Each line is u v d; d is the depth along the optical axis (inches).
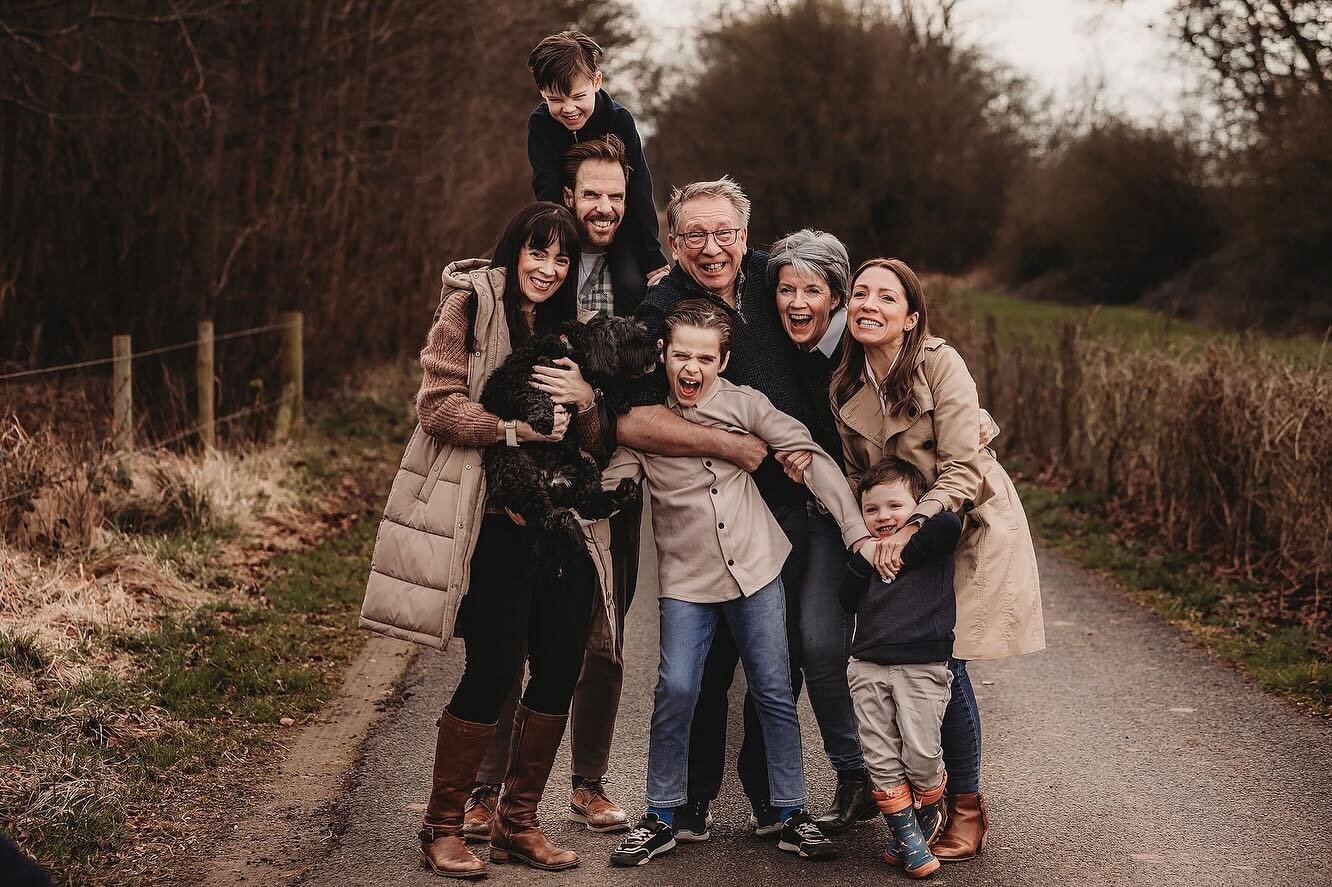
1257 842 171.0
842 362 175.9
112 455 323.9
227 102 480.4
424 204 673.6
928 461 170.4
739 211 177.3
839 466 179.5
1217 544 340.5
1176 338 472.4
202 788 187.3
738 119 1481.3
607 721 180.7
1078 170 1317.7
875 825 181.0
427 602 161.6
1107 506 408.8
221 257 469.4
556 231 166.1
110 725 197.8
